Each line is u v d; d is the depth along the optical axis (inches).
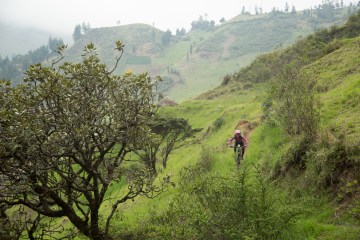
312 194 406.3
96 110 381.7
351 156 385.4
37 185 367.2
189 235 318.0
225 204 309.0
